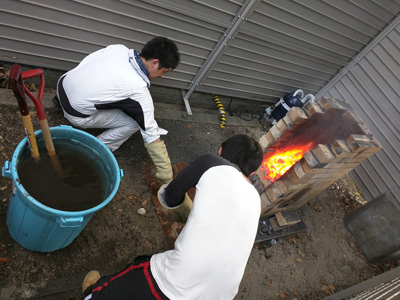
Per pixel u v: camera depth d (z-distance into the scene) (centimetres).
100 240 250
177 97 427
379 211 395
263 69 446
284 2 363
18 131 280
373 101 488
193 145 392
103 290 167
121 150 323
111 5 298
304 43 432
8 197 234
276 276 326
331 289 347
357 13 417
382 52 465
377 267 406
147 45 248
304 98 486
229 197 147
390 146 474
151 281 153
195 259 139
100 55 258
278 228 355
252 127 489
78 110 260
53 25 295
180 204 185
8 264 207
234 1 337
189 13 328
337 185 496
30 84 316
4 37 286
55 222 176
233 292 148
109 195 185
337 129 343
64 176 200
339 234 417
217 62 399
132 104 253
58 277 219
